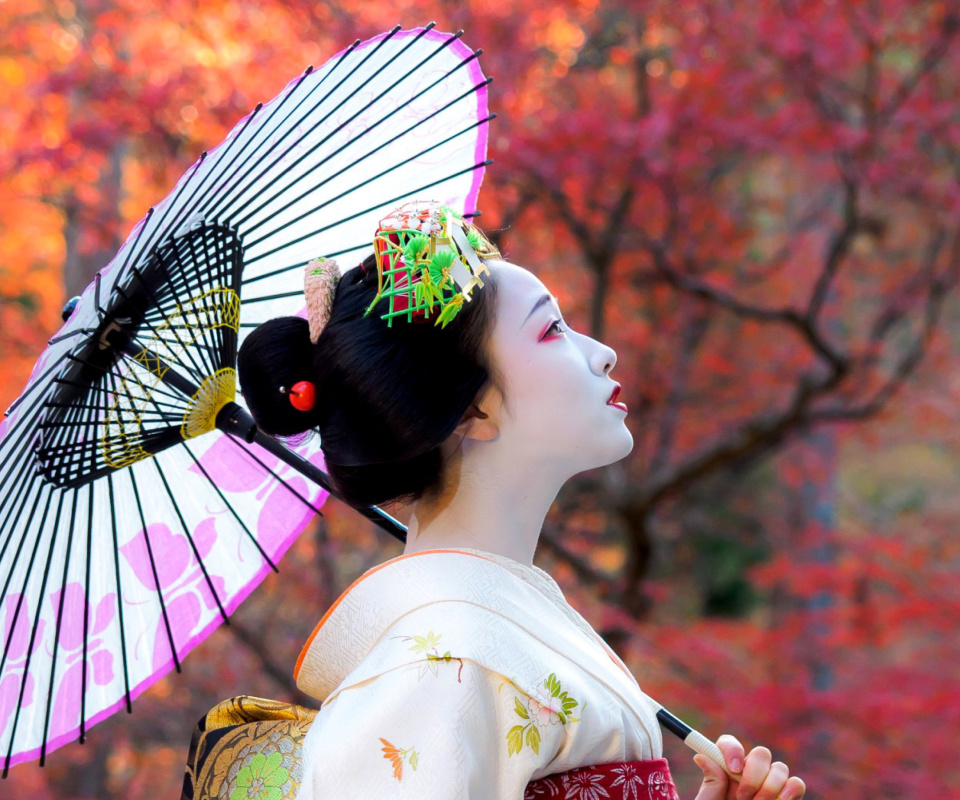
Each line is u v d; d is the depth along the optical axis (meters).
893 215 8.88
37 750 1.85
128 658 1.91
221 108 7.66
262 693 8.29
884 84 8.37
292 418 1.60
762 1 7.62
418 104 1.96
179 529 1.94
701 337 9.33
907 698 6.63
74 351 1.70
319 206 1.92
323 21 7.56
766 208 9.59
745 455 8.41
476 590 1.50
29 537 1.78
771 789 1.67
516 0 7.63
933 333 8.56
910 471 14.26
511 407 1.58
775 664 7.57
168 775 10.48
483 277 1.57
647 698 1.75
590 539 9.46
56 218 9.82
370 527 8.09
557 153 7.32
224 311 1.78
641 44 8.19
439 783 1.36
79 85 7.58
